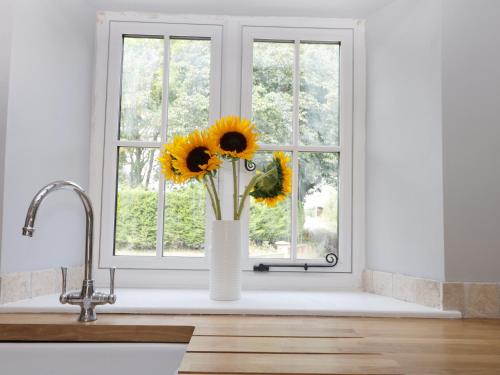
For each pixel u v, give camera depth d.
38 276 1.41
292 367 0.81
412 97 1.49
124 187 1.72
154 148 1.73
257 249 1.71
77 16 1.62
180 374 0.76
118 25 1.74
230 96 1.73
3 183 1.26
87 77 1.69
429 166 1.41
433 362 0.90
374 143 1.67
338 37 1.75
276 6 1.68
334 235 1.72
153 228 1.71
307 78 1.75
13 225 1.30
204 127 1.73
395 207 1.55
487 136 1.37
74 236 1.60
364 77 1.73
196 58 1.75
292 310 1.34
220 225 1.46
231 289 1.46
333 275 1.70
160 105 1.74
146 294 1.56
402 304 1.43
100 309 1.32
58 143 1.51
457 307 1.34
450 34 1.38
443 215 1.35
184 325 1.19
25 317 1.24
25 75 1.34
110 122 1.72
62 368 1.16
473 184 1.36
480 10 1.39
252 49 1.75
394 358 0.92
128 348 1.17
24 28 1.34
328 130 1.74
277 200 1.48
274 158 1.49
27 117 1.36
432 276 1.39
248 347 0.96
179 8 1.71
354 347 0.99
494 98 1.37
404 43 1.54
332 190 1.73
